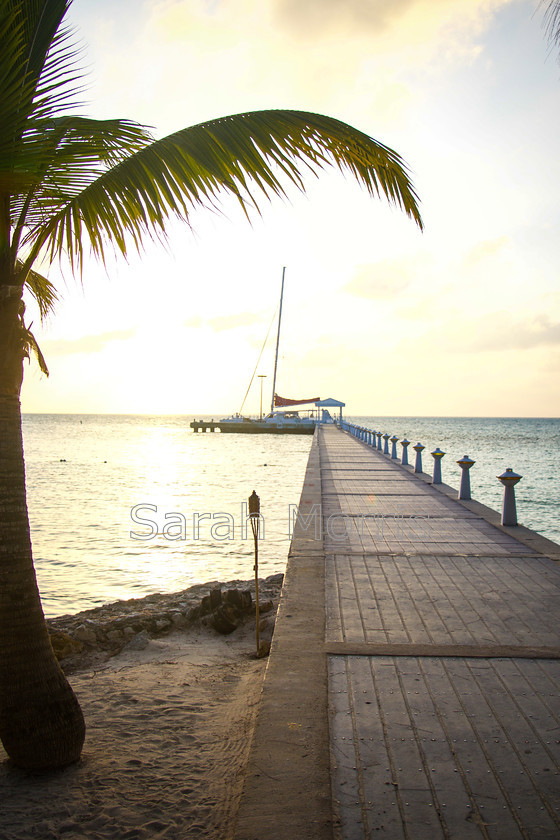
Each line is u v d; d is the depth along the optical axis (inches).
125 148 159.5
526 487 1307.8
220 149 152.3
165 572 532.4
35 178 151.2
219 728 187.0
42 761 157.8
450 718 154.2
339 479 738.2
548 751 138.9
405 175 172.2
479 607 247.9
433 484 678.5
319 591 270.8
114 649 296.7
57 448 2920.8
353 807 118.3
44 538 698.8
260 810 117.0
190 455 2484.0
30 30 151.7
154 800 144.5
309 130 159.6
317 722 151.8
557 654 196.9
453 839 109.2
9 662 158.2
